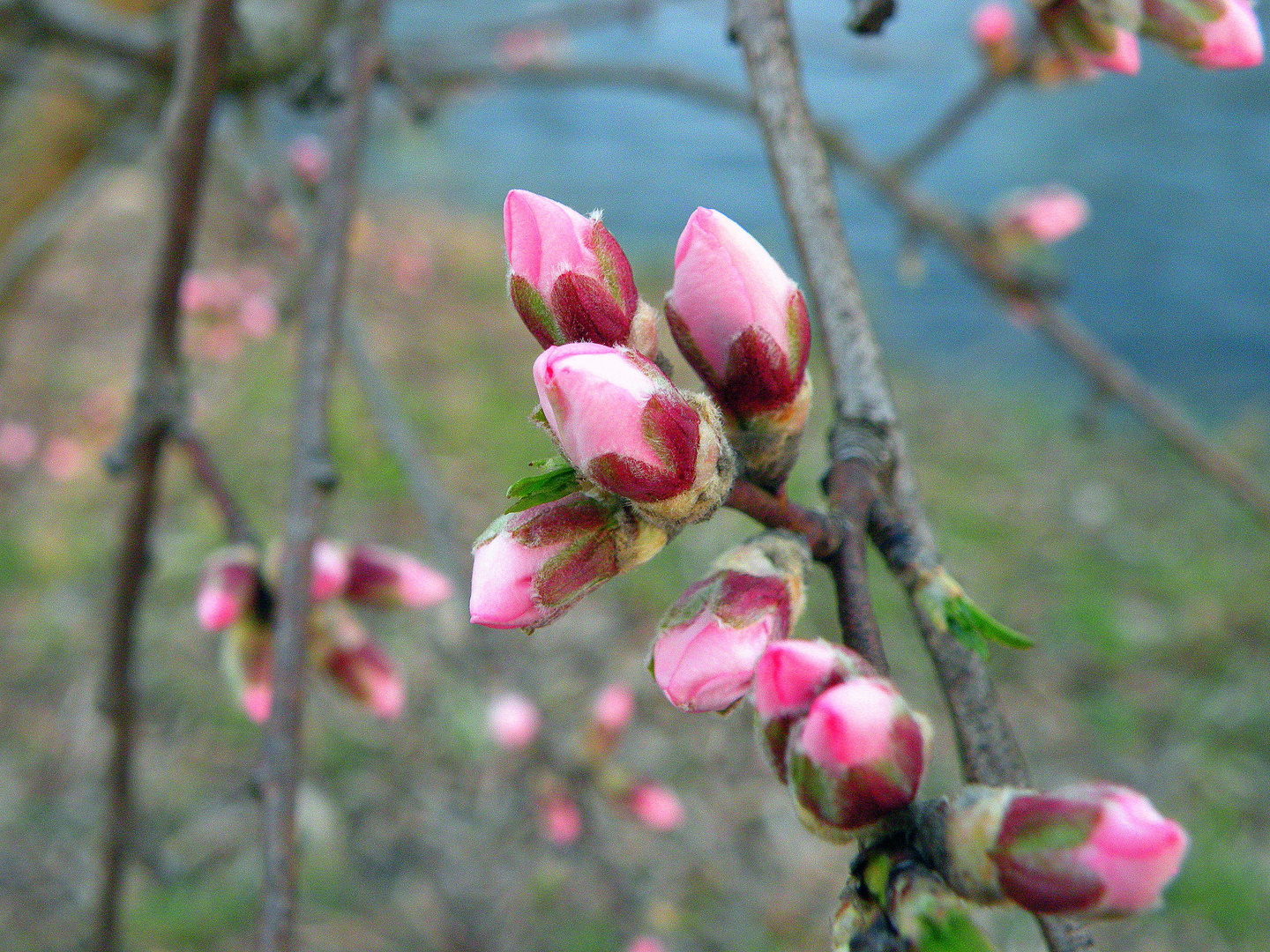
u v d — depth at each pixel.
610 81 0.34
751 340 0.13
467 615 0.30
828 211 0.15
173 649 0.59
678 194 1.46
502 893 0.48
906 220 0.34
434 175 1.45
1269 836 0.55
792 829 0.53
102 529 0.69
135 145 0.30
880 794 0.12
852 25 0.15
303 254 0.28
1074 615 0.69
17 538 0.67
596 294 0.13
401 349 0.93
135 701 0.24
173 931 0.45
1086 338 0.31
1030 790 0.12
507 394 0.88
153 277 0.19
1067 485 0.86
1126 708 0.62
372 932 0.47
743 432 0.13
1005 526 0.79
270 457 0.74
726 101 0.33
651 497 0.12
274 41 0.27
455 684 0.54
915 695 0.59
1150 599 0.72
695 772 0.56
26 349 0.88
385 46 0.20
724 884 0.50
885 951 0.12
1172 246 1.35
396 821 0.51
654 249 1.24
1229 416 0.98
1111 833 0.11
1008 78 0.31
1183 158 1.60
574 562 0.13
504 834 0.51
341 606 0.22
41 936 0.45
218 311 0.58
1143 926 0.50
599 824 0.38
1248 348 1.11
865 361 0.15
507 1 0.91
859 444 0.14
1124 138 1.67
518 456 0.78
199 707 0.56
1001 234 0.36
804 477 0.71
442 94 0.40
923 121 1.61
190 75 0.18
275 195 0.35
